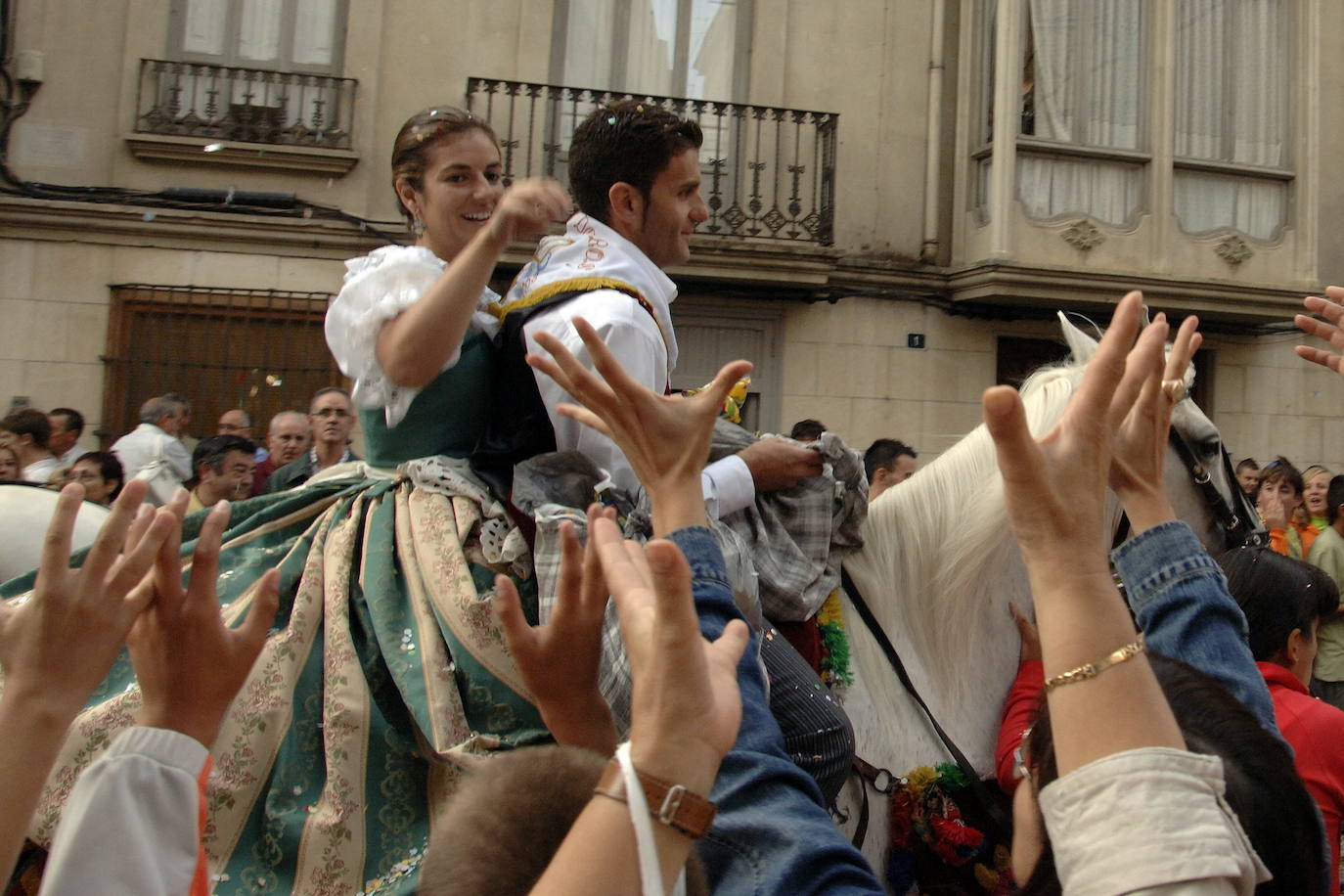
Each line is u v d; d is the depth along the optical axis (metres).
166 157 8.55
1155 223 9.70
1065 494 1.05
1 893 1.09
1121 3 9.79
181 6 8.70
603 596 1.33
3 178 8.34
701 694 0.95
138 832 1.14
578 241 2.42
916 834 2.28
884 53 9.65
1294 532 6.25
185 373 8.53
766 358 9.47
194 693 1.24
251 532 2.25
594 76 9.34
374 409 2.25
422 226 2.41
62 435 6.37
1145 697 1.05
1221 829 1.01
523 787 1.04
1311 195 10.03
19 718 1.09
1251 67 10.12
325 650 2.03
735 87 9.53
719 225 9.29
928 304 9.66
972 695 2.44
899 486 2.56
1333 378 10.27
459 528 2.08
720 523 2.16
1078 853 1.02
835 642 2.32
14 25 8.38
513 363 2.26
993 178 9.36
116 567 1.14
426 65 8.95
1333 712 2.30
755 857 1.29
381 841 1.89
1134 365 1.09
